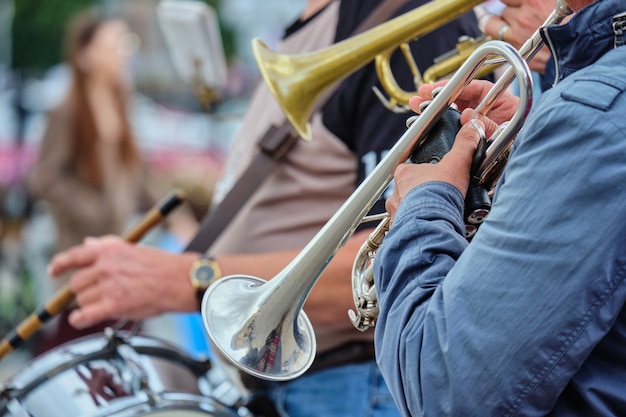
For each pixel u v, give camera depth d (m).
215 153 10.55
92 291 4.82
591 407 2.62
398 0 4.63
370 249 3.21
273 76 4.46
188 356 4.86
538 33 3.10
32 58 12.27
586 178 2.51
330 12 4.95
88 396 4.56
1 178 10.32
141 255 4.82
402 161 3.01
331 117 4.62
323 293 4.45
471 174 2.93
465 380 2.57
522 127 2.78
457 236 2.79
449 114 3.04
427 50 4.43
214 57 5.97
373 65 4.51
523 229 2.56
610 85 2.57
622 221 2.50
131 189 8.94
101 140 8.78
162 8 5.86
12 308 9.41
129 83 9.16
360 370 4.68
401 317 2.75
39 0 12.30
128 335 4.86
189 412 4.55
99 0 12.40
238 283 3.33
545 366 2.54
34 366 4.78
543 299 2.52
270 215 4.80
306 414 4.74
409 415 2.78
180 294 4.72
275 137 4.76
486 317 2.57
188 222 8.85
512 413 2.56
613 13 2.69
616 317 2.59
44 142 8.79
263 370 3.11
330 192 4.70
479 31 4.57
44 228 9.89
